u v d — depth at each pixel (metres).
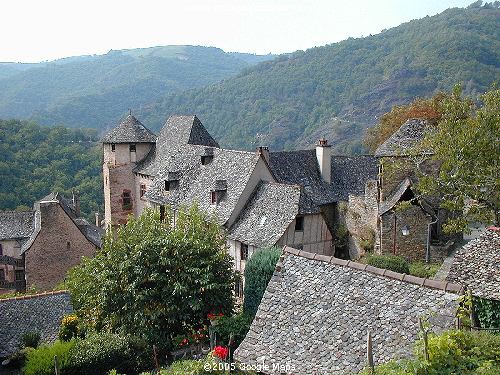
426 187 25.05
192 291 20.81
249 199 30.94
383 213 28.67
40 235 37.34
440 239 29.41
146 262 20.89
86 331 22.64
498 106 23.45
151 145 46.53
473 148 23.12
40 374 18.17
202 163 35.75
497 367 9.77
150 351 20.44
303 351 11.66
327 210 36.06
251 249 28.11
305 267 13.47
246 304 22.77
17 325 23.77
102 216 62.66
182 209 25.53
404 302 11.46
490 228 20.23
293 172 37.03
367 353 10.60
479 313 17.75
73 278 26.48
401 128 30.83
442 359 9.87
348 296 12.25
